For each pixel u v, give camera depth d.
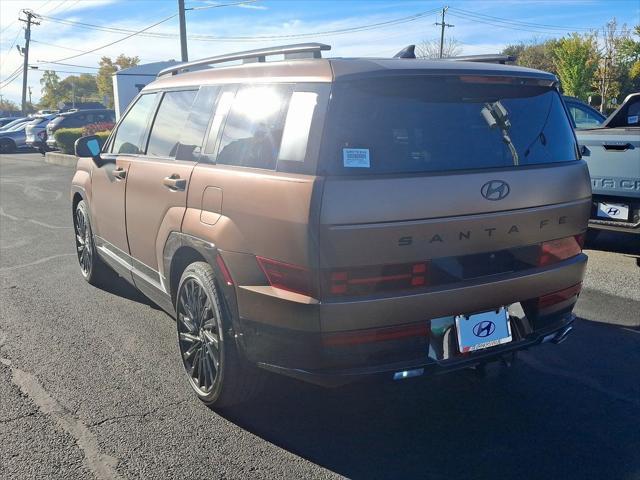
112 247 5.46
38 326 5.25
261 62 3.70
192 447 3.40
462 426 3.62
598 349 4.71
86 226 6.17
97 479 3.11
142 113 5.02
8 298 6.02
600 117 9.38
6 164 22.81
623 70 51.59
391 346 3.06
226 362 3.50
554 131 3.65
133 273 4.96
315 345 3.00
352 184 2.94
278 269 3.11
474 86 3.40
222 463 3.25
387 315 3.01
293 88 3.28
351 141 3.03
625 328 5.12
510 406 3.85
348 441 3.47
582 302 5.75
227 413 3.76
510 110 3.50
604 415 3.74
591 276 6.55
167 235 4.07
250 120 3.55
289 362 3.16
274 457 3.31
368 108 3.11
